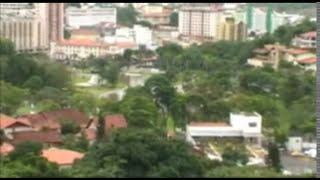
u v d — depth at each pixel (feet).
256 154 163.73
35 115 185.98
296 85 226.38
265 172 134.00
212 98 225.15
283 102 214.28
